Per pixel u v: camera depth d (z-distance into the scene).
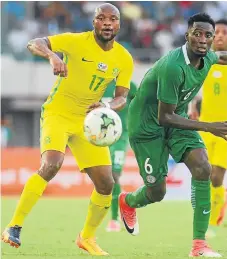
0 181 55.38
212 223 33.06
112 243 28.91
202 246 23.47
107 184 24.78
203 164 23.02
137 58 74.75
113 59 24.45
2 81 72.69
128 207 27.55
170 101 22.50
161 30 80.50
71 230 33.19
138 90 24.20
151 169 24.64
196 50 22.08
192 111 34.75
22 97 72.88
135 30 80.06
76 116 24.77
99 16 23.77
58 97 24.62
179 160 23.75
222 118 32.47
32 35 78.88
